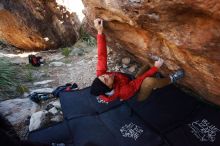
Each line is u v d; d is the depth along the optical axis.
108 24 4.10
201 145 3.92
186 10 2.59
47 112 4.96
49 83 6.17
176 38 3.01
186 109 4.49
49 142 4.38
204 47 2.76
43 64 7.21
